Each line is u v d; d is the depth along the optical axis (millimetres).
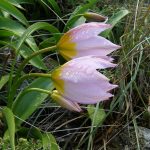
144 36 477
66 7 558
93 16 418
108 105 443
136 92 461
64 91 319
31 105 392
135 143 418
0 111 391
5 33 458
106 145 418
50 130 423
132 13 515
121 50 475
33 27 403
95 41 331
